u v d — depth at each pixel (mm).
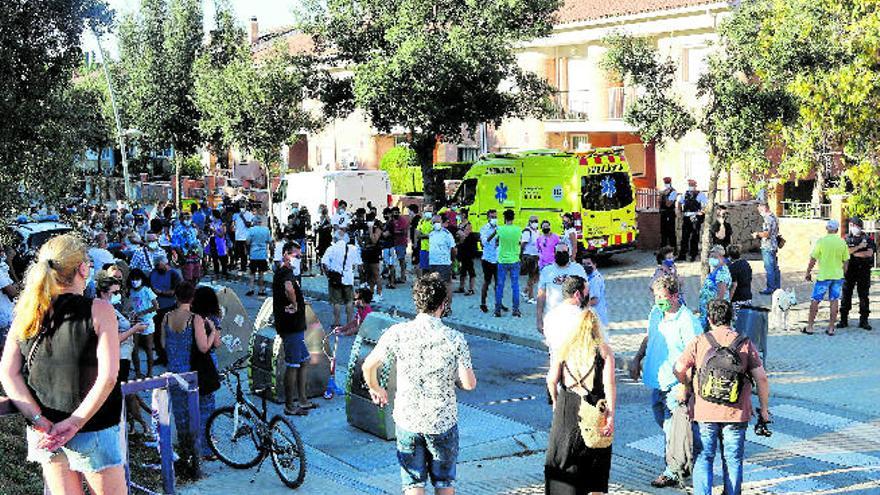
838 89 21703
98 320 4832
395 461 10391
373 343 11359
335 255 17922
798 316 17984
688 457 9164
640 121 18875
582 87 36344
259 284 22609
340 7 26734
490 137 39375
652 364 9297
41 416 4734
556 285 13352
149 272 15781
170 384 8617
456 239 21766
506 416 12156
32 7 15648
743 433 8227
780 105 18000
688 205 25328
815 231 23969
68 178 16438
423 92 24781
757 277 22562
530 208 25000
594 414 7176
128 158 46594
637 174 33312
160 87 40094
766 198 26266
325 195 31688
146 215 29109
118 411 5055
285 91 31078
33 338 4793
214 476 9688
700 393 8227
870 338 16016
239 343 13906
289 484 9367
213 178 47312
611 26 33375
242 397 10031
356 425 11484
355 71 26016
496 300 18703
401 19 24797
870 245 16562
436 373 6758
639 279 23078
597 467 7352
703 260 18484
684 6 30969
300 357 12008
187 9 40156
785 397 12727
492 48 24484
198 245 21859
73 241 4914
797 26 19750
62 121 16156
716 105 18031
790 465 9984
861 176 22734
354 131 45812
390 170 38688
